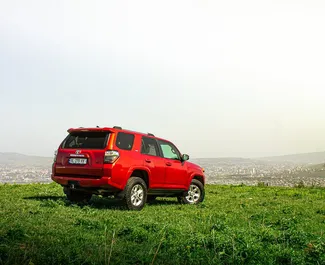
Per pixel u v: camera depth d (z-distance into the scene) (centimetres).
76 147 1138
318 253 572
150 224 779
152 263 507
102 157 1065
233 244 575
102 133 1108
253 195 1858
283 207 1304
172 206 1253
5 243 579
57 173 1153
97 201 1274
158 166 1216
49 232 681
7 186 1911
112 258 535
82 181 1080
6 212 902
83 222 794
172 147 1345
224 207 1270
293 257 558
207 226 815
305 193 2069
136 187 1126
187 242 618
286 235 702
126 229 712
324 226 916
